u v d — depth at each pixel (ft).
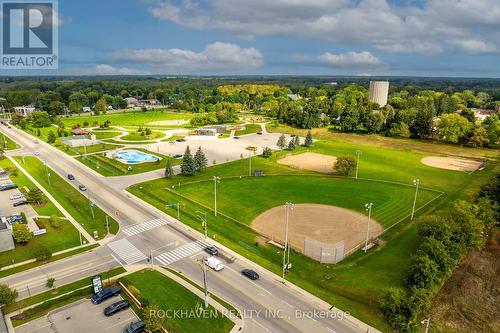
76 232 267.59
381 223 289.94
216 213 303.48
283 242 255.50
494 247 249.96
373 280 209.36
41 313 177.88
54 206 318.45
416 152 555.28
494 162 493.36
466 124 594.24
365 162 489.67
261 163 471.62
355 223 288.92
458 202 258.78
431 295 181.98
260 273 216.13
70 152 522.47
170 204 321.32
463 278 213.05
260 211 310.04
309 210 313.53
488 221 261.03
